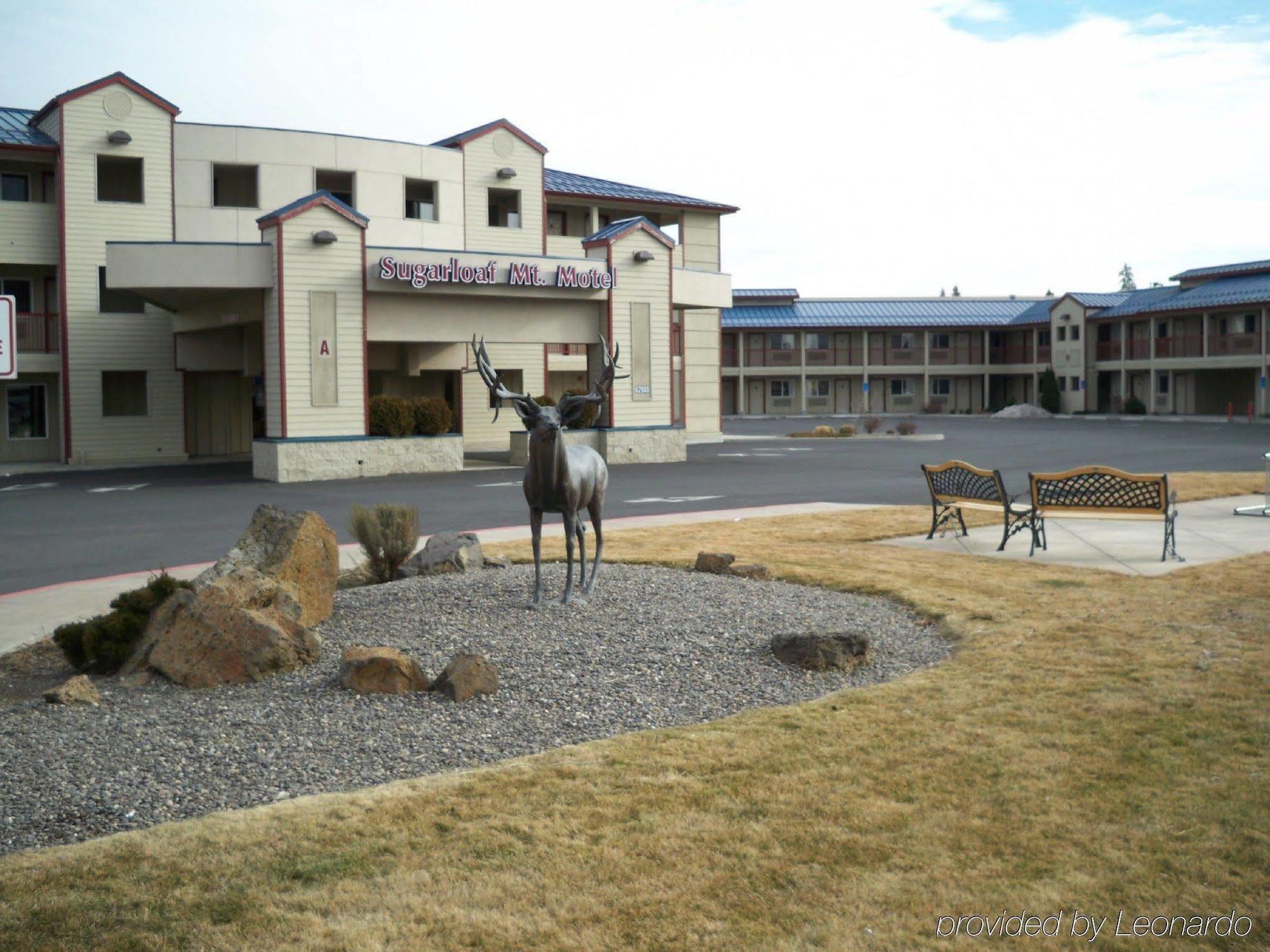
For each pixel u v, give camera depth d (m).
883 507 19.30
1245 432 47.31
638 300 33.84
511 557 13.46
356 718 7.00
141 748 6.45
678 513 19.02
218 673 7.79
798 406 80.31
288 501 22.78
